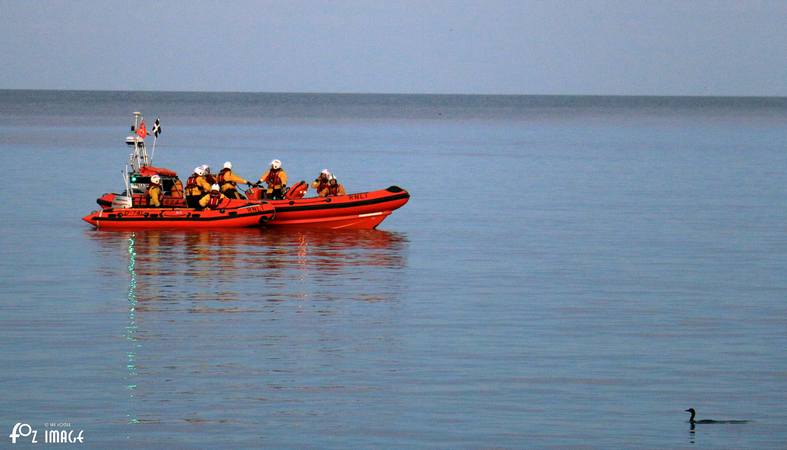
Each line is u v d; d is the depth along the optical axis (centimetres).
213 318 3166
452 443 2164
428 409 2352
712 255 4466
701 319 3216
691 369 2664
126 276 3850
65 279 3778
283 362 2691
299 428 2236
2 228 5091
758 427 2267
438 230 5234
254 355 2753
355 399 2409
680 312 3312
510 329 3058
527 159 10625
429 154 11206
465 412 2334
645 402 2412
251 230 5138
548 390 2486
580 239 4931
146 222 5072
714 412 2353
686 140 14850
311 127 19062
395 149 12088
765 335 3014
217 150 11481
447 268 4091
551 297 3531
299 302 3406
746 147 13025
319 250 4538
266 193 5416
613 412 2347
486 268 4097
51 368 2619
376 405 2373
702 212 6062
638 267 4144
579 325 3116
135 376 2562
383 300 3456
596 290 3656
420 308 3334
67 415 2302
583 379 2570
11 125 17475
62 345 2833
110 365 2650
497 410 2348
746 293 3625
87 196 6519
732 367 2683
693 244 4784
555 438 2195
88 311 3244
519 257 4378
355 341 2903
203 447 2136
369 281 3797
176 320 3133
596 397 2442
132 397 2412
